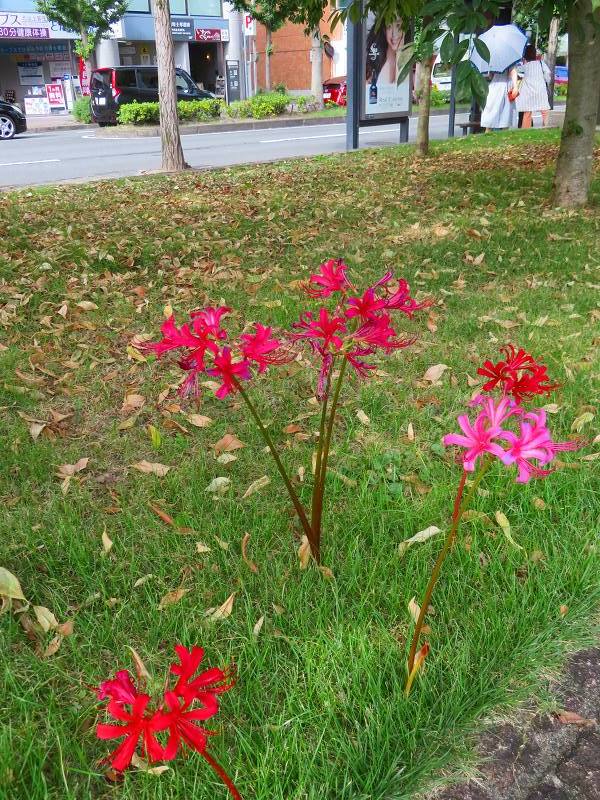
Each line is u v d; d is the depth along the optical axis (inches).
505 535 95.6
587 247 232.4
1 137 747.4
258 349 68.1
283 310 178.2
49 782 65.4
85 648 80.0
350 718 70.5
